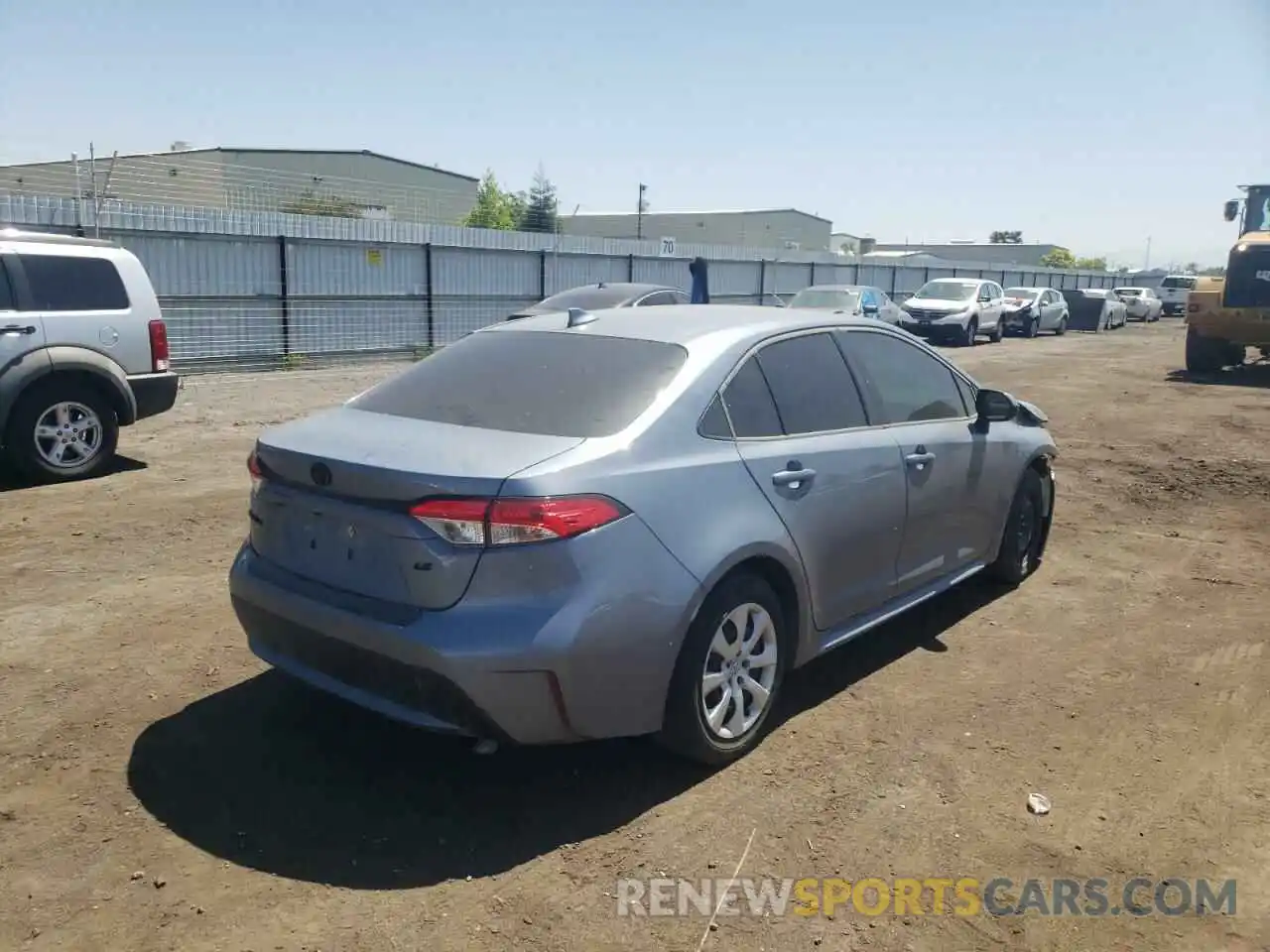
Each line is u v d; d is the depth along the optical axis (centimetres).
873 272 3884
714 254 3033
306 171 4228
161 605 557
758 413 409
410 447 355
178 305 1784
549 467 336
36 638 508
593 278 2620
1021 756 403
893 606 481
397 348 2172
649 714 357
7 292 827
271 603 372
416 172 4638
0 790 365
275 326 1939
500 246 2355
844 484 431
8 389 819
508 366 419
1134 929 301
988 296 2902
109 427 890
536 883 318
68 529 710
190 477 886
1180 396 1559
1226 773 391
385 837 341
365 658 344
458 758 395
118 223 1678
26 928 293
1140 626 549
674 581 353
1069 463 999
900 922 302
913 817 358
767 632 401
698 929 298
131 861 325
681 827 350
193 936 291
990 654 507
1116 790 377
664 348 410
